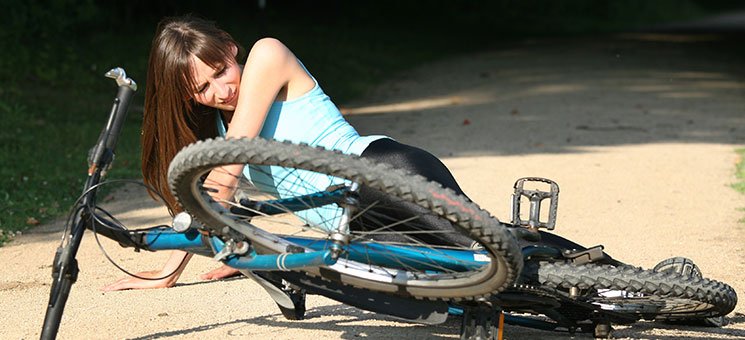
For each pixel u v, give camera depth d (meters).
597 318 3.65
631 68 23.59
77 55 19.12
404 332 3.88
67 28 20.94
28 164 9.69
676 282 3.23
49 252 6.04
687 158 9.80
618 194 7.75
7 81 16.42
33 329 4.03
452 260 3.24
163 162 3.54
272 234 3.29
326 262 2.97
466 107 16.11
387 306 3.35
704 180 8.41
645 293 3.23
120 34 22.41
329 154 2.69
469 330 3.33
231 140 2.74
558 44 34.44
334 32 30.66
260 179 3.59
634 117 14.06
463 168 9.38
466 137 12.12
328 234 3.14
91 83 17.58
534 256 3.25
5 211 7.36
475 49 32.62
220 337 3.81
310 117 3.49
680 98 16.86
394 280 3.17
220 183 3.24
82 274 5.23
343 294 3.40
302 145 2.70
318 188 3.43
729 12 82.44
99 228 3.17
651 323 4.04
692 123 13.24
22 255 5.96
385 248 3.24
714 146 10.79
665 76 21.41
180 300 4.50
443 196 2.70
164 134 3.50
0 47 17.97
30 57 18.14
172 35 3.40
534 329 3.93
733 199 7.47
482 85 20.14
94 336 3.86
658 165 9.34
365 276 3.18
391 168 2.71
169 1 26.14
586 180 8.48
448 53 30.50
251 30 25.69
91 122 13.67
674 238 5.99
